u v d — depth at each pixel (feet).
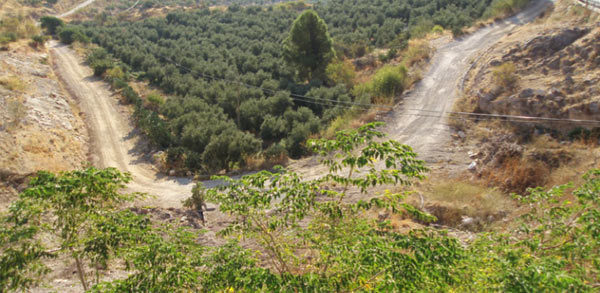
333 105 79.82
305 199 14.06
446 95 70.90
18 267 12.81
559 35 61.57
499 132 53.36
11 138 54.03
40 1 248.52
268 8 223.30
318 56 103.96
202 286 13.23
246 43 148.97
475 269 13.12
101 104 92.53
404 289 11.69
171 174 59.21
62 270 27.14
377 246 12.00
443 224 32.96
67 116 76.54
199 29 174.09
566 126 47.83
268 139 74.84
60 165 54.65
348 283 12.85
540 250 14.87
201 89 99.30
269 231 14.78
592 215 13.56
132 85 111.96
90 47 147.43
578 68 52.49
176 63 129.80
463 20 118.21
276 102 83.30
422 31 115.96
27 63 104.99
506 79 59.57
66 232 14.28
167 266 12.73
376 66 102.63
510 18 111.24
